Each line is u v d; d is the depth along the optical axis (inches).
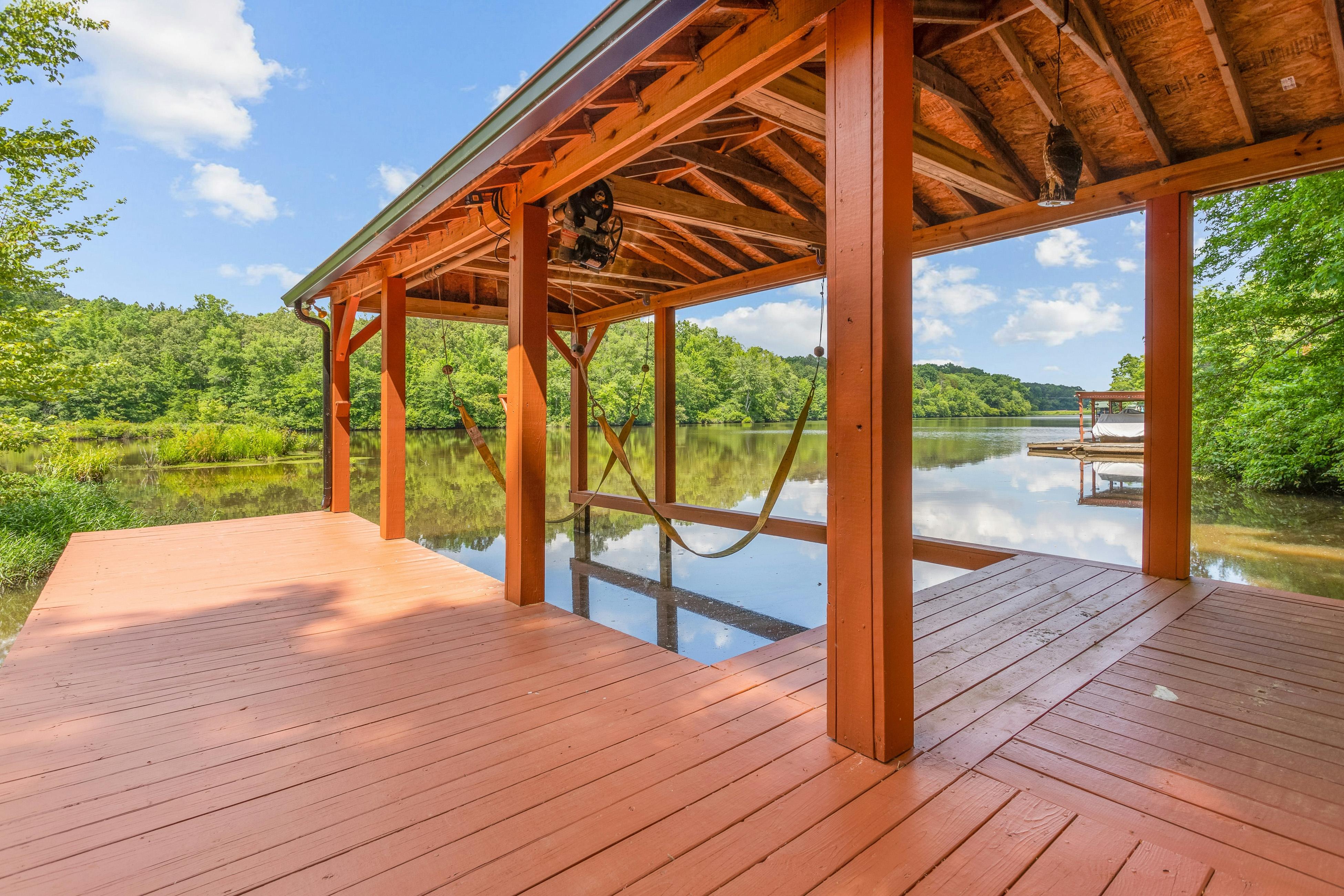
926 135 124.0
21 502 317.7
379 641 115.2
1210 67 115.5
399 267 200.7
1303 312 320.2
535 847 56.4
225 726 82.0
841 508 73.5
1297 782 65.8
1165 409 142.6
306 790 66.8
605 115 111.0
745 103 107.3
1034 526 313.0
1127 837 56.9
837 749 73.5
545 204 138.3
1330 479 361.4
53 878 52.9
